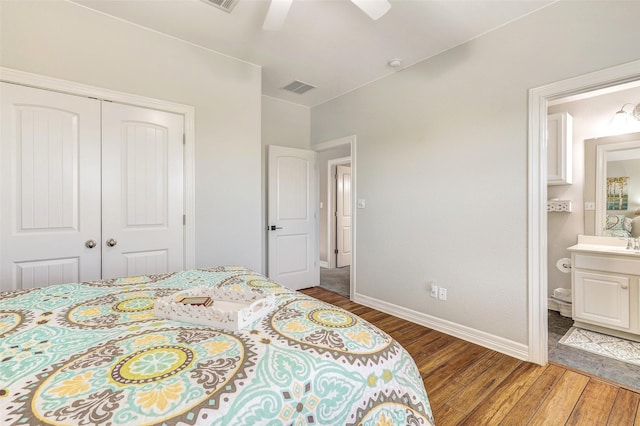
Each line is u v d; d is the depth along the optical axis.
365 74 3.11
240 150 2.81
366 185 3.36
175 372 0.72
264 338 0.91
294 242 4.02
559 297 3.17
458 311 2.55
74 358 0.78
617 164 2.96
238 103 2.80
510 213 2.23
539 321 2.10
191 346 0.85
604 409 1.66
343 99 3.66
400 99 3.00
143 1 2.03
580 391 1.82
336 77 3.19
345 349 0.88
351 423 0.78
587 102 3.12
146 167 2.35
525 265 2.16
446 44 2.53
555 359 2.21
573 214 3.21
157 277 1.67
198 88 2.58
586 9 1.87
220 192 2.71
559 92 1.98
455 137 2.55
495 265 2.31
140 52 2.30
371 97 3.30
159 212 2.41
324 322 1.03
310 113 4.18
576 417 1.60
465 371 2.04
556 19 1.99
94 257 2.16
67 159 2.06
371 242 3.32
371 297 3.33
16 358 0.78
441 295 2.67
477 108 2.40
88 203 2.13
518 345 2.20
